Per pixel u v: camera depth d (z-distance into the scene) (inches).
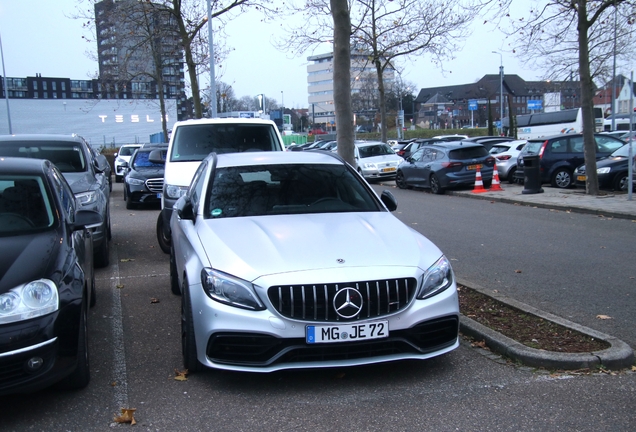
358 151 992.2
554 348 186.2
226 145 393.4
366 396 160.2
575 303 248.7
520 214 545.6
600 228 449.7
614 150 741.9
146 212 618.8
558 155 746.2
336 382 169.9
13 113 2380.7
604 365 176.1
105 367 185.9
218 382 171.6
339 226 189.9
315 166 233.0
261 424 145.4
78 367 163.2
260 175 224.2
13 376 145.9
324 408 153.6
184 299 179.6
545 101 2397.9
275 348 158.9
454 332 173.6
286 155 242.7
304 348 158.6
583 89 621.0
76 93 3978.8
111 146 2397.9
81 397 163.3
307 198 215.3
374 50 999.6
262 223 192.7
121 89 1214.3
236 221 196.9
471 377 172.2
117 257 370.3
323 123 4178.2
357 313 159.2
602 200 592.4
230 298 160.4
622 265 319.9
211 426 144.9
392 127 3075.8
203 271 167.8
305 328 157.8
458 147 769.6
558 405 153.2
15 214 184.5
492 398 157.9
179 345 206.5
